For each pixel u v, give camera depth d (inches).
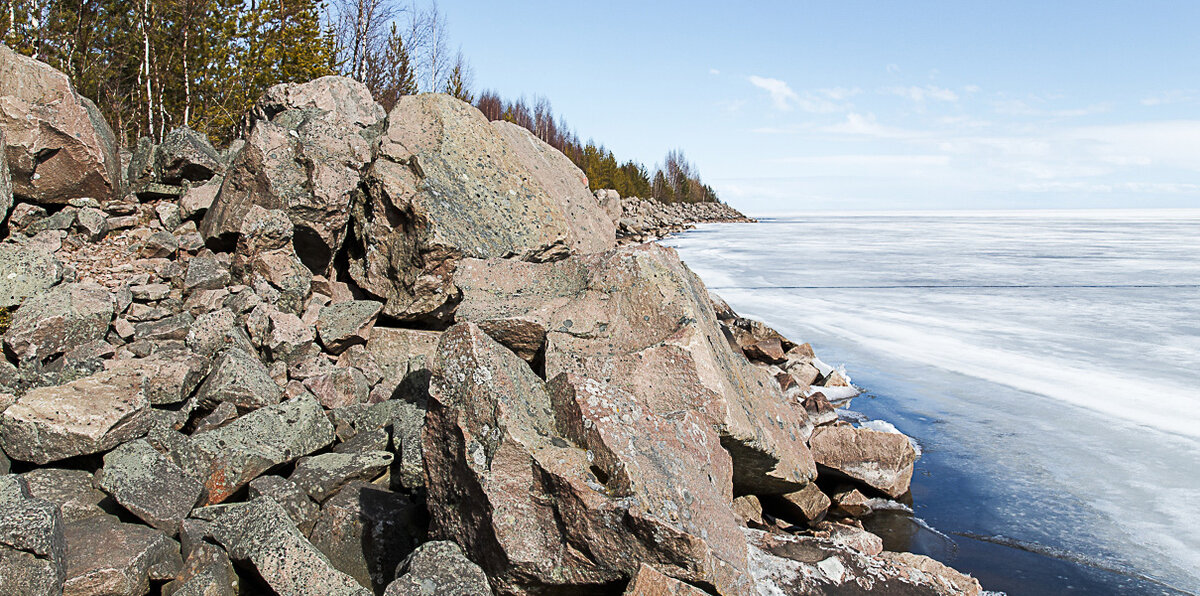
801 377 435.8
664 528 163.3
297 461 236.1
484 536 178.1
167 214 387.5
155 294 320.5
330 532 207.5
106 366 251.3
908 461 289.4
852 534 249.4
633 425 192.5
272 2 984.9
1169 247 1486.2
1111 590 221.8
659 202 3216.0
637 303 253.6
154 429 222.1
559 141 2881.4
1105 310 665.0
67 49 829.8
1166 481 293.3
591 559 171.6
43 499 180.5
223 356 265.3
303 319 327.3
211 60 954.1
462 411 189.0
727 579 169.6
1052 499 282.7
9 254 302.4
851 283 879.1
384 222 353.4
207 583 174.9
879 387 433.1
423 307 341.7
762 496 274.5
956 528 265.1
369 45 1159.6
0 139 345.7
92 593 170.7
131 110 943.7
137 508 192.1
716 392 226.1
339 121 412.2
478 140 385.7
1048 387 422.3
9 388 237.8
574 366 238.7
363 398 297.1
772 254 1333.7
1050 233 2233.0
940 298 749.9
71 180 379.6
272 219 345.4
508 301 272.8
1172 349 506.9
